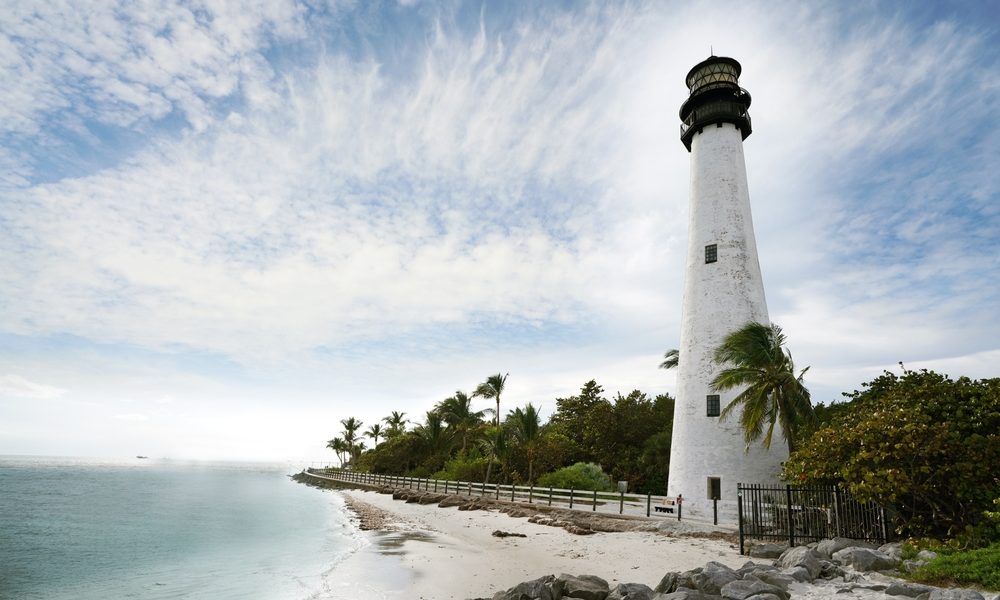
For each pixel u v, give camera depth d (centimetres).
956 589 920
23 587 1811
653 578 1421
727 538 1900
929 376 1764
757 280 2789
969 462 1360
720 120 3017
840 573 1194
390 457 6178
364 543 2452
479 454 4944
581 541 2061
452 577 1609
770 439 2284
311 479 9419
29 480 8425
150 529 3234
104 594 1691
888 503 1527
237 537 2881
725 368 2591
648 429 3981
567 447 4053
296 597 1509
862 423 1544
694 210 2991
